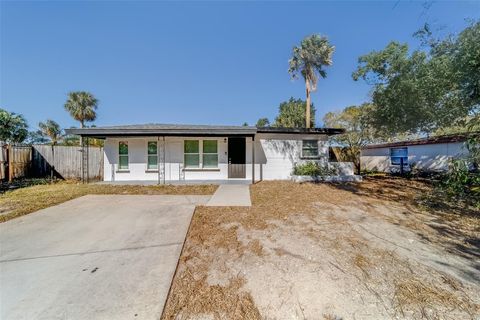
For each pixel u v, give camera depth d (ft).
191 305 7.08
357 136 62.59
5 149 35.81
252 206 19.62
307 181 34.30
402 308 6.91
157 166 35.81
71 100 68.54
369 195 24.13
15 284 8.21
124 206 19.80
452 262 9.82
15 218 16.44
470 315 6.62
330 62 54.08
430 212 17.57
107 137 34.91
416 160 47.26
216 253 10.75
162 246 11.57
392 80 32.42
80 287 8.00
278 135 37.91
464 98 24.34
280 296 7.51
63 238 12.66
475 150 14.24
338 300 7.29
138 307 6.97
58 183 34.01
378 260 9.98
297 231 13.66
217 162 36.42
